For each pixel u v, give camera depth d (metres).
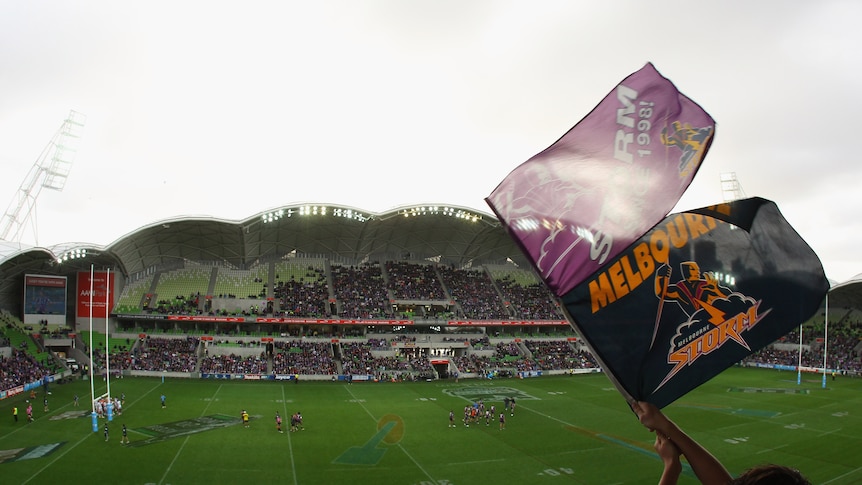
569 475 38.94
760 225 5.96
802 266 5.78
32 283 83.50
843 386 83.25
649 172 5.84
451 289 110.81
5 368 66.00
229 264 104.56
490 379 88.81
